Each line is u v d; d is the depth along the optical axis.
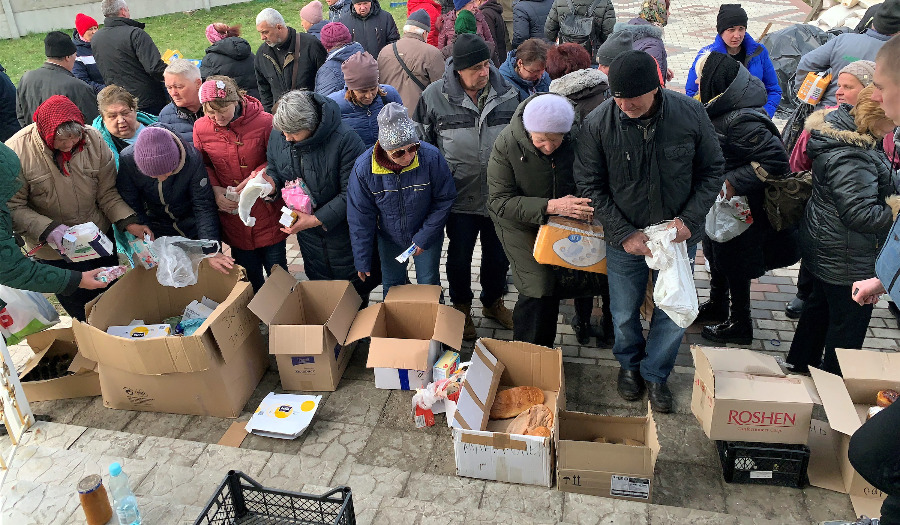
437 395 3.47
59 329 3.94
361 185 3.62
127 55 5.91
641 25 5.12
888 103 1.70
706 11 12.82
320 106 3.61
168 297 4.14
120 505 2.61
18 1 15.07
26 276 3.22
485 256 4.23
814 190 3.21
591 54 6.35
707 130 3.00
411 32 5.69
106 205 3.80
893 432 1.82
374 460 3.32
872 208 2.93
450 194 3.73
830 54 4.81
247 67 6.22
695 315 3.02
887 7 4.45
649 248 3.04
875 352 3.07
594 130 3.04
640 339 3.61
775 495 3.01
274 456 3.29
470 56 3.61
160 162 3.54
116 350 3.45
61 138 3.40
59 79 5.32
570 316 4.48
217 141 3.87
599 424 3.16
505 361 3.58
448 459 3.31
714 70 3.41
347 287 3.97
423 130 3.97
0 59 13.22
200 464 3.24
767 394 2.90
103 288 3.84
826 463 3.08
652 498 3.03
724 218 3.62
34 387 3.73
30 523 2.74
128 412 3.72
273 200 3.95
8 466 3.13
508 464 3.04
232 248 4.21
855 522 2.51
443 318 3.73
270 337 3.64
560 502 2.92
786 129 4.75
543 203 3.28
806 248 3.31
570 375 3.90
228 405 3.60
